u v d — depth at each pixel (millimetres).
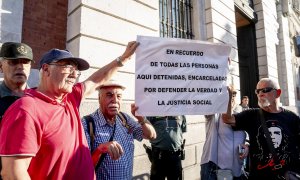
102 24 4430
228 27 8211
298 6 17422
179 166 4332
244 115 2887
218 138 3420
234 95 3389
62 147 1593
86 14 4223
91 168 1827
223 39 7824
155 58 2688
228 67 2982
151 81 2660
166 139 4219
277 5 13828
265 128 2648
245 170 3461
